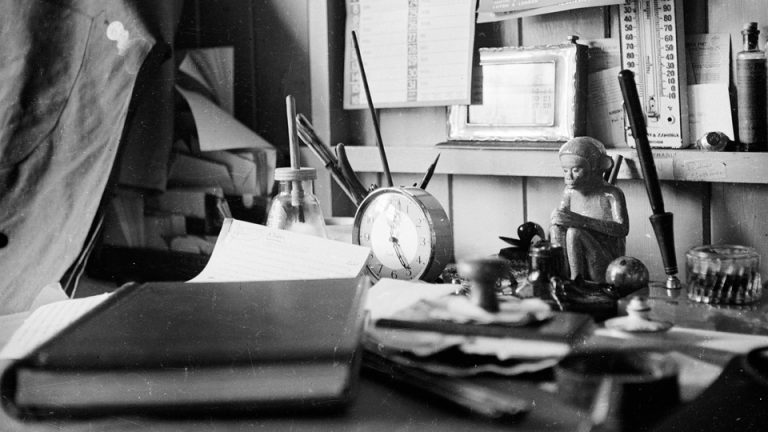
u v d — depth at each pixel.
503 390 0.73
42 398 0.75
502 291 1.03
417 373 0.77
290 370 0.73
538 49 1.35
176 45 1.74
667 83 1.24
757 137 1.17
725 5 1.21
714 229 1.25
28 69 1.49
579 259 1.10
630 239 1.32
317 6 1.58
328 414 0.73
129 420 0.74
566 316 0.84
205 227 1.64
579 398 0.73
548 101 1.35
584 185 1.13
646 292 1.04
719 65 1.22
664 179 1.23
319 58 1.59
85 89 1.48
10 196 1.49
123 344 0.77
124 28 1.47
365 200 1.24
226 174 1.64
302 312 0.83
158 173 1.65
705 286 0.97
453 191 1.50
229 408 0.74
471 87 1.44
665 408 0.75
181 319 0.83
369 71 1.56
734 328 0.85
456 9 1.45
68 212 1.47
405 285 0.99
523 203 1.42
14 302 1.46
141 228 1.70
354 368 0.74
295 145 1.28
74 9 1.50
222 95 1.68
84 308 0.95
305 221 1.27
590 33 1.33
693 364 0.79
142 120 1.65
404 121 1.55
